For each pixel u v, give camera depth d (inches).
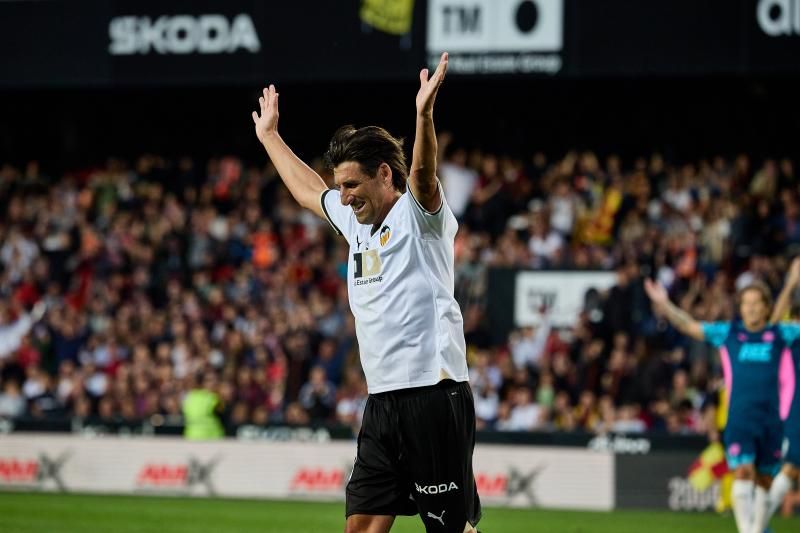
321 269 2309.3
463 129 2723.9
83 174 2731.3
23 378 2209.6
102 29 2332.7
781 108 2586.1
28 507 1595.7
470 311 2098.9
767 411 1096.8
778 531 1414.9
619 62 2146.9
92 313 2332.7
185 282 2393.0
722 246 2188.7
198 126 2856.8
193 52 2300.7
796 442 1160.8
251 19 2283.5
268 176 2583.7
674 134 2640.3
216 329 2215.8
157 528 1370.6
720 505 1648.6
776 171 2349.9
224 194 2554.1
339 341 2112.5
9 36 2362.2
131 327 2250.2
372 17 2235.5
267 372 2081.7
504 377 1982.0
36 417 2005.4
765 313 1106.1
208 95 2792.8
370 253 627.2
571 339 2059.5
